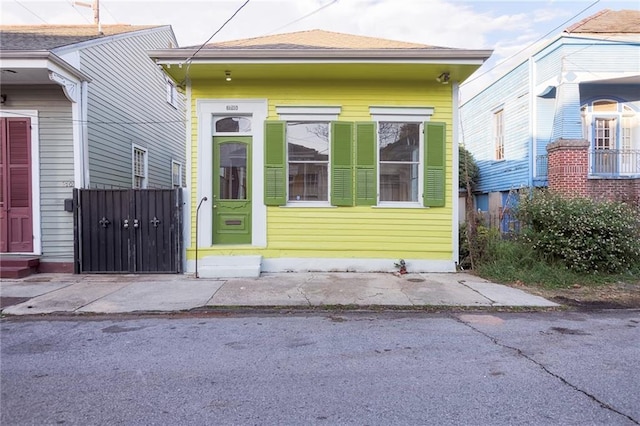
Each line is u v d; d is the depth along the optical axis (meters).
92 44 9.98
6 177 9.01
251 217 9.05
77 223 8.73
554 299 6.74
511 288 7.43
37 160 9.03
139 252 8.77
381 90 9.00
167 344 4.70
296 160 9.13
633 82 12.35
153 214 8.78
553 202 8.59
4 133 9.02
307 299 6.64
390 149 9.19
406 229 9.01
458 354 4.34
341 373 3.86
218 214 9.05
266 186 8.87
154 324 5.52
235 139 9.06
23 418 3.06
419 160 9.15
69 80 8.84
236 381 3.69
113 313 6.00
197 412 3.13
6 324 5.54
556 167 11.03
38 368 4.01
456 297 6.79
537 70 12.90
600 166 12.50
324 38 10.28
